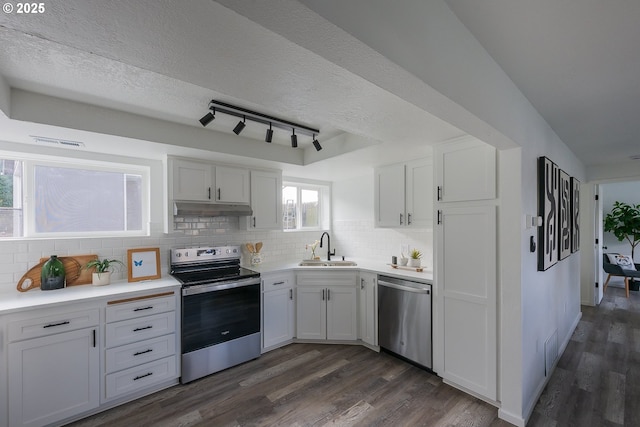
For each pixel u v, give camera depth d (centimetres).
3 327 179
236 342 276
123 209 283
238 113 219
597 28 124
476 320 222
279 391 237
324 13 71
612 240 619
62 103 191
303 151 330
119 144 233
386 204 329
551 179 246
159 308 237
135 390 224
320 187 446
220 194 305
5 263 221
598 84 178
